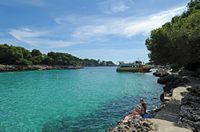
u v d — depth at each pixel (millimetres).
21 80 70500
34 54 178750
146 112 22000
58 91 44031
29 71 134000
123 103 30172
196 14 27875
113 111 25266
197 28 25031
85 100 32906
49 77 86438
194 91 24922
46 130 18469
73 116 23125
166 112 19609
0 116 23312
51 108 27234
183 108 18688
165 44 33219
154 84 57562
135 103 30109
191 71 52906
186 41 26953
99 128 18922
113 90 45250
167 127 15094
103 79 77188
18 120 21703
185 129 14648
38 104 30031
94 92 42188
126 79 75938
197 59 31844
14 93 41062
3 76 88375
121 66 129625
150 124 15719
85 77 88562
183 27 28484
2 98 35281
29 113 24656
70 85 56188
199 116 16344
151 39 35406
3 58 136000
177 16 47938
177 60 34188
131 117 18156
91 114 23906
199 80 41875
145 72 117375
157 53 35281
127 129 14922
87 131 18141
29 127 19375
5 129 18828
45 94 39719
